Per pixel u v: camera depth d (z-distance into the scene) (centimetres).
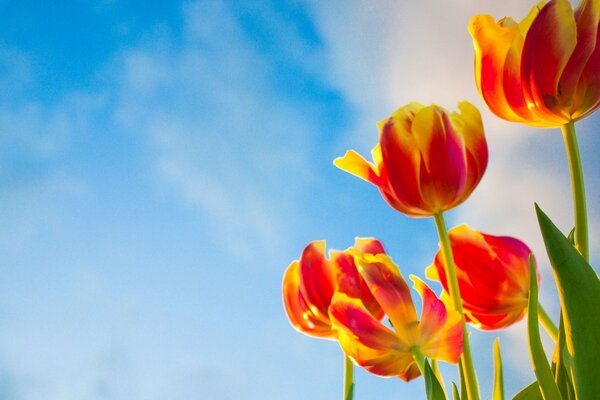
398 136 90
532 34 88
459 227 95
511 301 94
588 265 82
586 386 82
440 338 89
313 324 96
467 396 89
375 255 91
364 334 90
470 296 94
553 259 83
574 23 87
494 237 94
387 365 90
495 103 91
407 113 91
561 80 87
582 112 88
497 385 91
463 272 94
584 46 87
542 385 84
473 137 92
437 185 90
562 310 84
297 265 98
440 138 90
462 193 91
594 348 82
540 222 83
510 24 93
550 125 89
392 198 92
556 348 89
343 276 94
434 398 85
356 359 90
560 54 87
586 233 87
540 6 90
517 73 89
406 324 89
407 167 90
